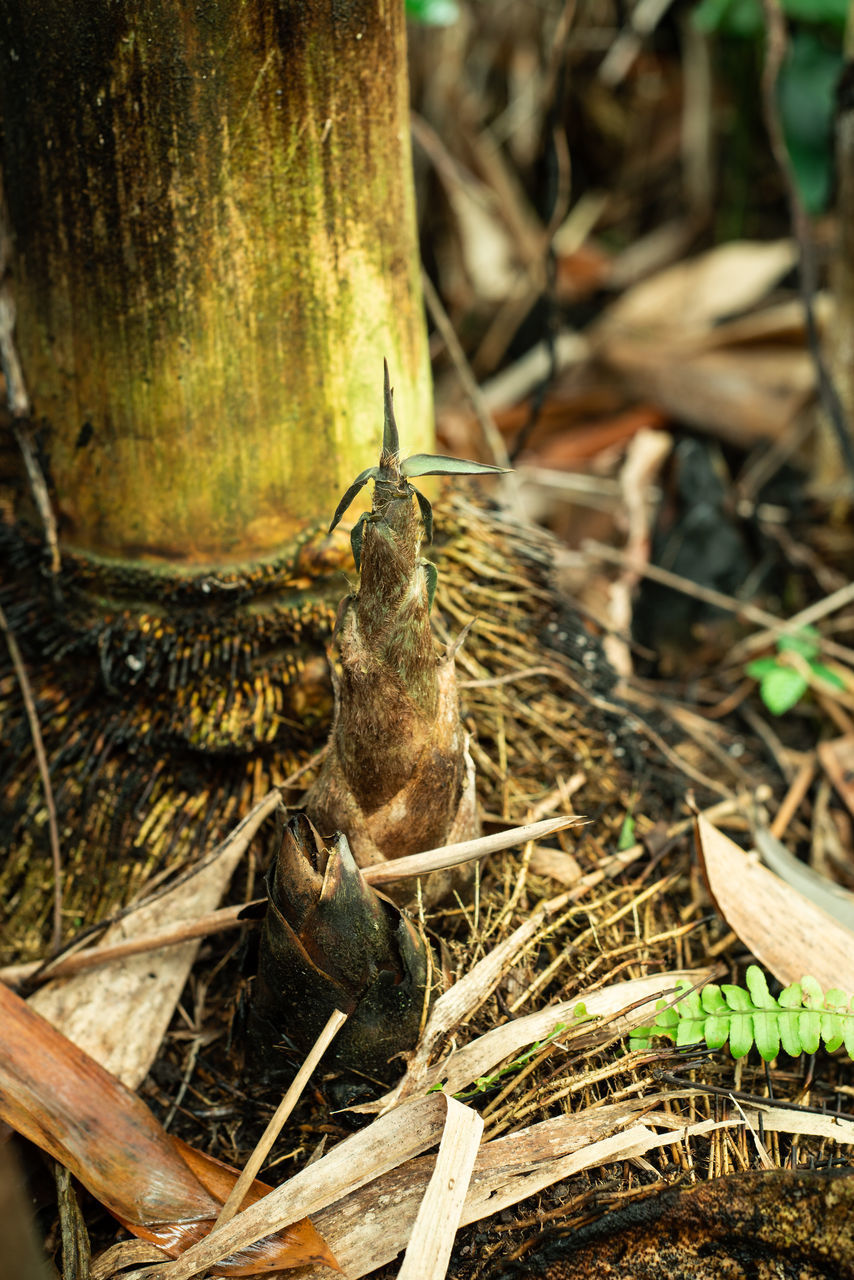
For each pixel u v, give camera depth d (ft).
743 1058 2.32
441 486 2.56
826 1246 2.11
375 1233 2.15
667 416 3.83
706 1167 2.21
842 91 3.04
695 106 4.87
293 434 2.38
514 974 2.32
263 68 2.26
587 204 5.20
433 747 2.19
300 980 2.17
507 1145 2.19
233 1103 2.30
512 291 4.58
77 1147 2.19
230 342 2.34
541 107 4.87
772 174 4.76
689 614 3.11
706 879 2.37
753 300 4.30
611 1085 2.26
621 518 3.48
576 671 2.66
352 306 2.37
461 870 2.31
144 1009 2.36
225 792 2.47
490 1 4.65
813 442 3.60
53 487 2.45
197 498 2.39
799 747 2.95
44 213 2.34
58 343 2.39
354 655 2.14
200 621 2.43
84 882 2.47
